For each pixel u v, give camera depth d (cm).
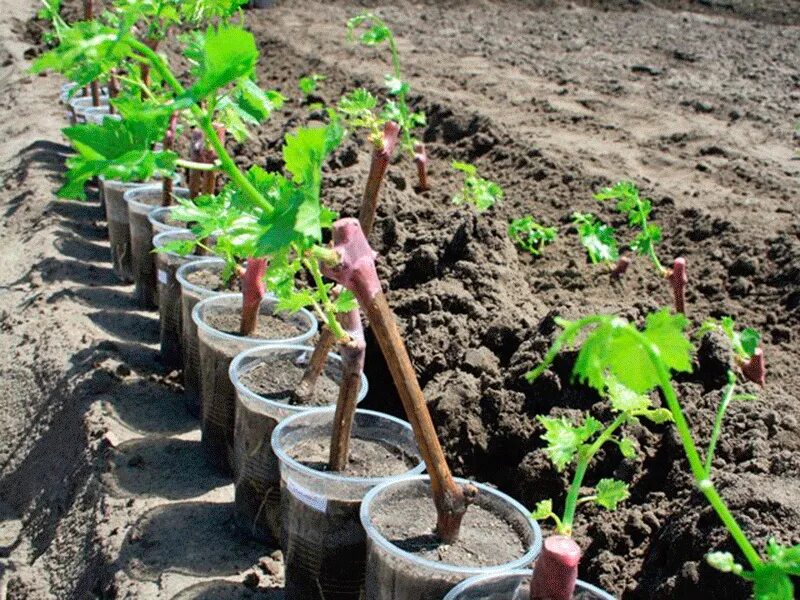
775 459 301
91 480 388
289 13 1409
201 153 472
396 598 251
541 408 375
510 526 271
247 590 320
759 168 642
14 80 1088
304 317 405
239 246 303
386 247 516
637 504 325
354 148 643
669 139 717
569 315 399
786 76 970
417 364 414
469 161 691
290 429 313
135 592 319
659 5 1495
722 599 257
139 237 542
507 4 1518
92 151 210
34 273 601
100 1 1389
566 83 919
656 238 482
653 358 168
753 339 381
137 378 466
